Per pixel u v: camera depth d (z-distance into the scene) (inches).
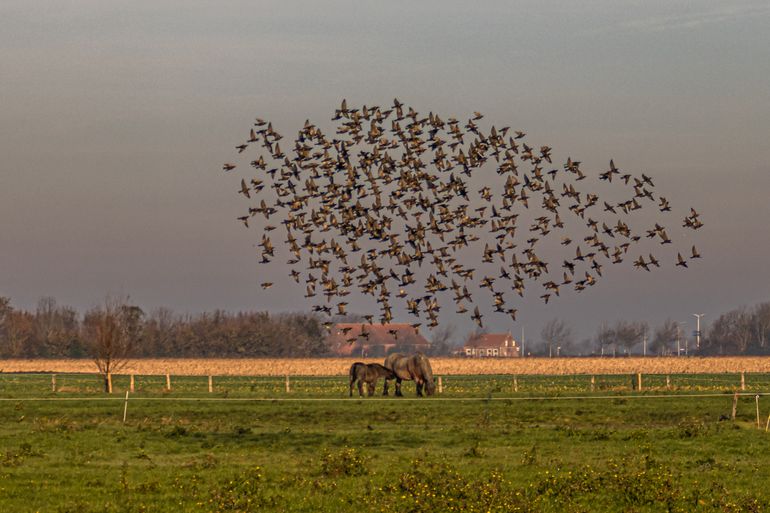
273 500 2161.7
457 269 3784.5
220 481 2406.5
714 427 3422.7
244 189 3624.5
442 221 3823.8
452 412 3949.3
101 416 3878.0
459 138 3796.8
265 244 3627.0
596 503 2181.3
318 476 2512.3
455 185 3826.3
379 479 2412.6
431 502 2101.4
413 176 3806.6
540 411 3956.7
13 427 3540.8
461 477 2353.6
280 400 4308.6
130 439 3198.8
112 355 5383.9
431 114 3796.8
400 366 4781.0
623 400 4252.0
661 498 2178.9
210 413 3941.9
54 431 3368.6
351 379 4771.2
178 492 2281.0
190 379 7490.2
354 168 3801.7
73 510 2079.2
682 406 4030.5
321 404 4212.6
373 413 3934.5
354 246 3786.9
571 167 3641.7
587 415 3855.8
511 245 3789.4
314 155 3786.9
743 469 2603.3
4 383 6658.5
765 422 3567.9
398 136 3814.0
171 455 2913.4
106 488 2341.3
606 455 2851.9
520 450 2970.0
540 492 2247.8
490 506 2074.3
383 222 3806.6
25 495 2246.6
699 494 2229.3
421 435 3282.5
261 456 2888.8
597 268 3713.1
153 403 4220.0
